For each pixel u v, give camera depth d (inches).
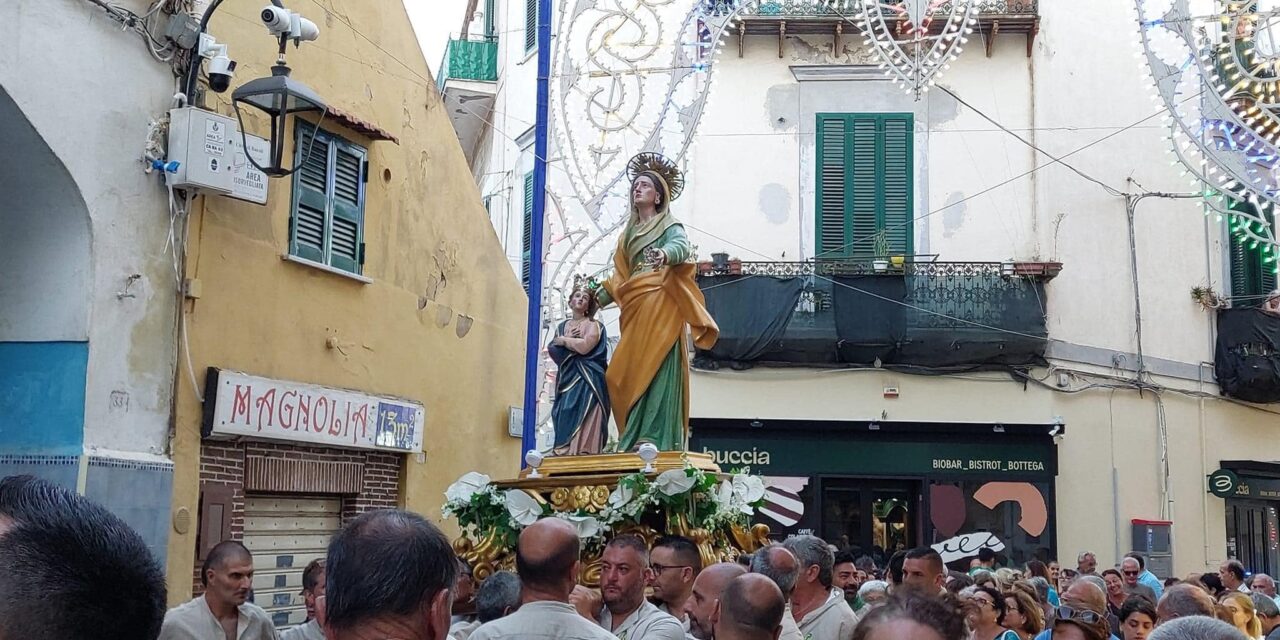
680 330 416.8
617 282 431.2
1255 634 335.6
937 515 816.3
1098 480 821.9
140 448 367.6
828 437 826.2
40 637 85.0
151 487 365.7
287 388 426.9
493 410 591.5
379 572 120.6
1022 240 840.3
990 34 845.8
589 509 383.6
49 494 91.8
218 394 392.5
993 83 852.0
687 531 375.9
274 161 383.9
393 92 512.7
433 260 540.1
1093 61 852.0
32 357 354.0
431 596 123.2
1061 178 844.0
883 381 827.4
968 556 807.7
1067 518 818.8
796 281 817.5
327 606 123.9
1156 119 847.7
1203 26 428.8
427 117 541.3
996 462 817.5
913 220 845.2
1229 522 845.2
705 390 831.1
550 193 557.0
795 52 862.5
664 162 436.8
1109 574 459.2
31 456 346.6
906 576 300.8
